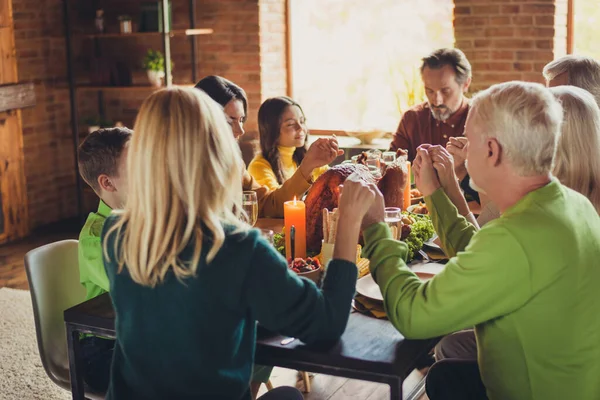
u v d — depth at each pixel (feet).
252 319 4.95
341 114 17.95
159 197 4.62
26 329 11.71
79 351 6.28
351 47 17.57
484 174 5.13
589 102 6.32
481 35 15.47
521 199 5.03
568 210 5.04
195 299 4.62
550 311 4.87
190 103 4.70
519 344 5.00
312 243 7.42
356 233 5.26
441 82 11.74
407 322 5.05
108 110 19.16
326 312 4.92
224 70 18.10
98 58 18.11
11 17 16.70
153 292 4.72
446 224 6.26
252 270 4.63
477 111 5.09
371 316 5.90
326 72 17.95
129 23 17.60
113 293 4.98
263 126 10.68
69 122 18.76
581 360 4.99
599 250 5.13
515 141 4.92
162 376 4.79
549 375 4.99
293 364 5.32
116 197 6.63
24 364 10.51
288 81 18.44
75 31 18.65
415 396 8.61
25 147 17.49
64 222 18.52
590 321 5.03
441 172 6.45
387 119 17.46
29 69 17.48
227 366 4.78
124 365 5.04
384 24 17.12
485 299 4.82
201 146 4.65
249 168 10.75
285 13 18.12
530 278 4.80
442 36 16.61
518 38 15.12
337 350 5.26
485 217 8.05
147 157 4.63
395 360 5.10
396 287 5.21
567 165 6.25
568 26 15.38
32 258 7.29
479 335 5.29
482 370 5.30
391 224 6.82
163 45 16.97
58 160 18.51
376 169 8.78
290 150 10.90
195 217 4.64
